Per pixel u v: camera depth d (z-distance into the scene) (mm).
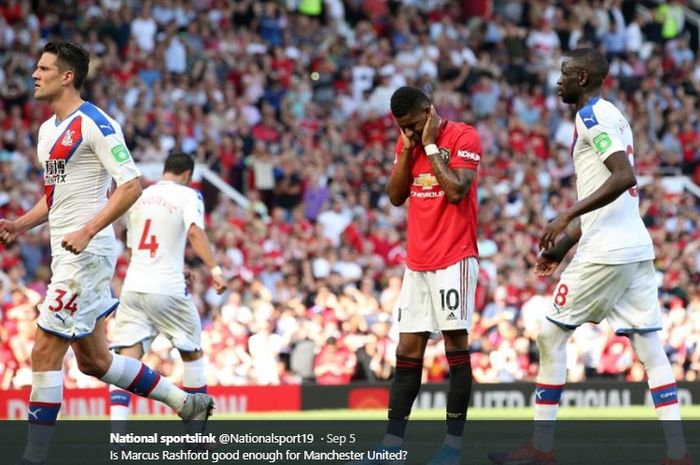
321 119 82438
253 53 83938
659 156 85625
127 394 34000
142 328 34906
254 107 80938
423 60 88312
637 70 93188
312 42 88938
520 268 67000
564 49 94812
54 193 26750
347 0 94312
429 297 27891
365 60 86062
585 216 27984
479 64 88438
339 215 73188
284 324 58406
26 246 64312
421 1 95625
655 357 27984
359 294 59188
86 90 76188
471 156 27484
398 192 28234
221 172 75125
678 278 66938
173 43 81000
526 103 86312
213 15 86375
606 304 28000
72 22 82000
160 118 74812
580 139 27469
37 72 26672
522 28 94812
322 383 55406
